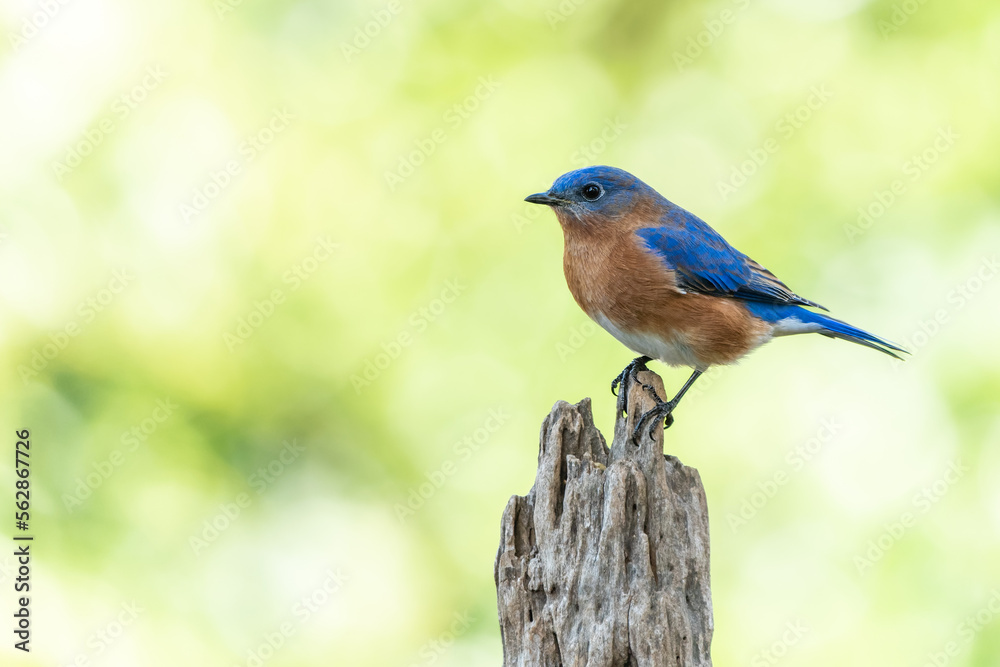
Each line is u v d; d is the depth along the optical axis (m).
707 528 7.38
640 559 6.91
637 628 6.65
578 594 6.97
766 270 10.97
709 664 7.04
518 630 7.16
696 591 7.17
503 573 7.25
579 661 6.87
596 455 7.71
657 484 7.20
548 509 7.23
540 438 7.68
